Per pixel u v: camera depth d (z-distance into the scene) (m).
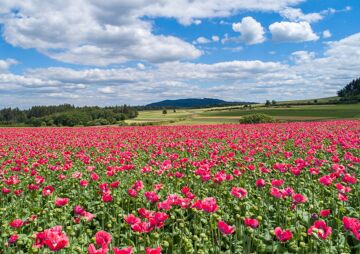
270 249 6.72
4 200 10.80
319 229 6.05
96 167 15.34
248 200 9.44
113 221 8.05
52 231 5.73
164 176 12.82
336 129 32.66
